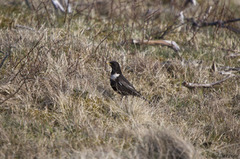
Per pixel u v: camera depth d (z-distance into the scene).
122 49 17.02
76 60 14.24
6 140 9.92
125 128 11.05
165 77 15.02
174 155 9.89
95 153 9.65
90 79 13.46
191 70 15.94
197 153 10.23
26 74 12.70
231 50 18.39
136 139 10.65
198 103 13.95
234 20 20.22
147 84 14.61
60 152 9.77
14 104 11.59
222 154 11.06
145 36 18.89
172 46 18.00
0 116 10.90
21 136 10.22
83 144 10.29
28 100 11.86
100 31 18.23
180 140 10.26
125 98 13.34
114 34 18.61
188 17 22.22
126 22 20.05
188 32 20.19
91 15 20.72
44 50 14.50
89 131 10.88
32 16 18.80
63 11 20.17
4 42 14.80
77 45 15.62
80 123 11.16
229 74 16.19
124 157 9.90
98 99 12.78
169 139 10.32
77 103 12.12
